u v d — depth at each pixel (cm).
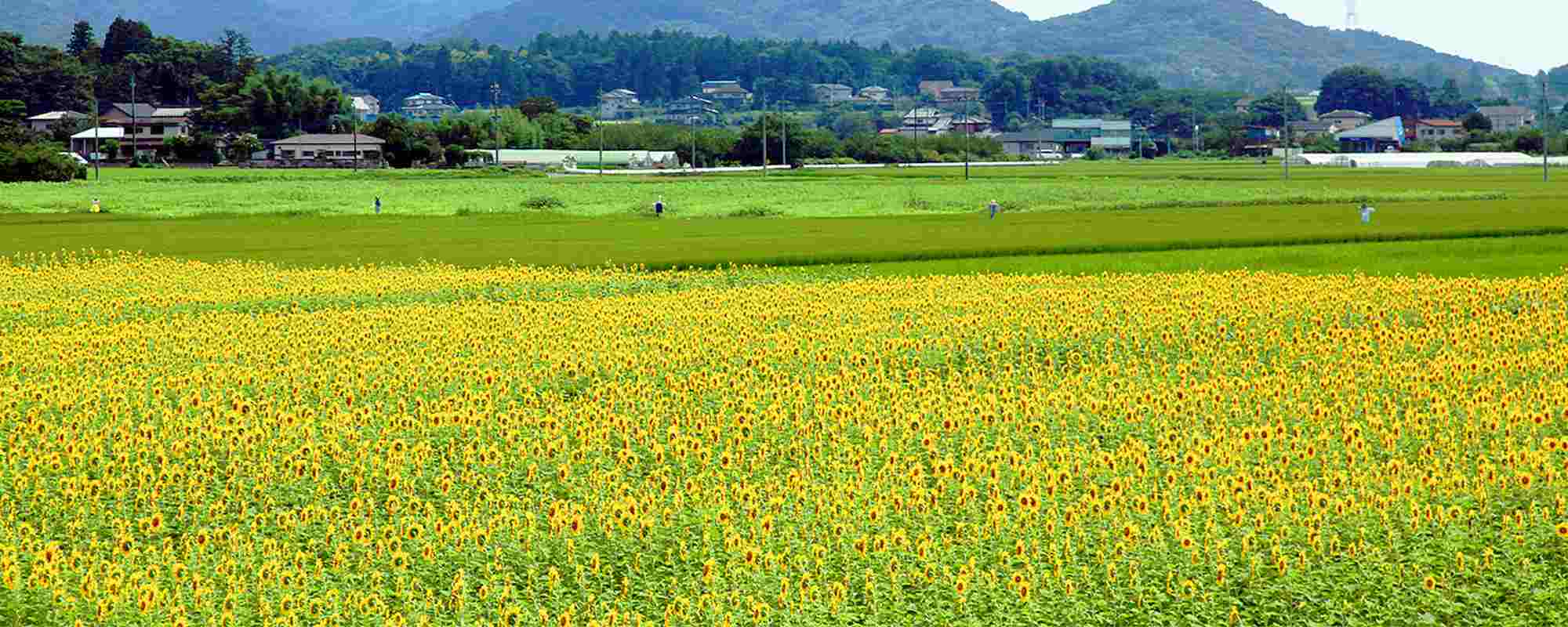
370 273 4700
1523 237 5781
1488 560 1666
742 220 7500
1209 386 2489
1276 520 1808
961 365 2964
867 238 5956
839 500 1889
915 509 1883
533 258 5222
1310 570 1683
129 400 2536
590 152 19100
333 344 3122
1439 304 3578
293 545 1838
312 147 18738
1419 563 1678
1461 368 2655
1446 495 1909
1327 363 2819
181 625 1531
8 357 2973
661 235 6322
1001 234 6088
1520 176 13825
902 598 1636
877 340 3136
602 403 2561
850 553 1744
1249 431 2141
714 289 4231
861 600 1648
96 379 2714
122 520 1895
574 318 3497
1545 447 2125
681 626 1593
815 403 2498
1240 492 1894
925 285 4119
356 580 1723
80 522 1897
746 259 5078
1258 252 5281
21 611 1612
